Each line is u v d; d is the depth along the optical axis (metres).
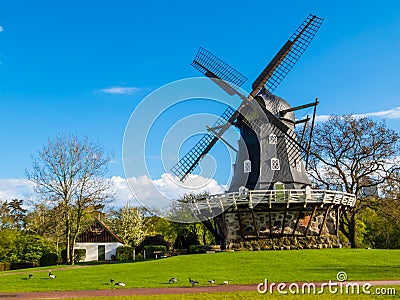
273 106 39.22
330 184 48.19
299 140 39.47
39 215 56.03
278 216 36.19
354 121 47.09
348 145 47.09
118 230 69.31
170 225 62.25
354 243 46.38
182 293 18.88
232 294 18.16
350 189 47.16
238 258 30.14
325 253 31.64
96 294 19.30
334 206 37.31
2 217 74.44
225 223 37.06
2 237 59.84
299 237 36.03
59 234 51.84
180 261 30.23
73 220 47.50
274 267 26.58
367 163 46.62
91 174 46.25
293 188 37.12
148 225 75.19
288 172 37.50
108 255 59.84
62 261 54.91
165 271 26.47
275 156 37.69
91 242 59.88
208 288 20.34
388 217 47.50
